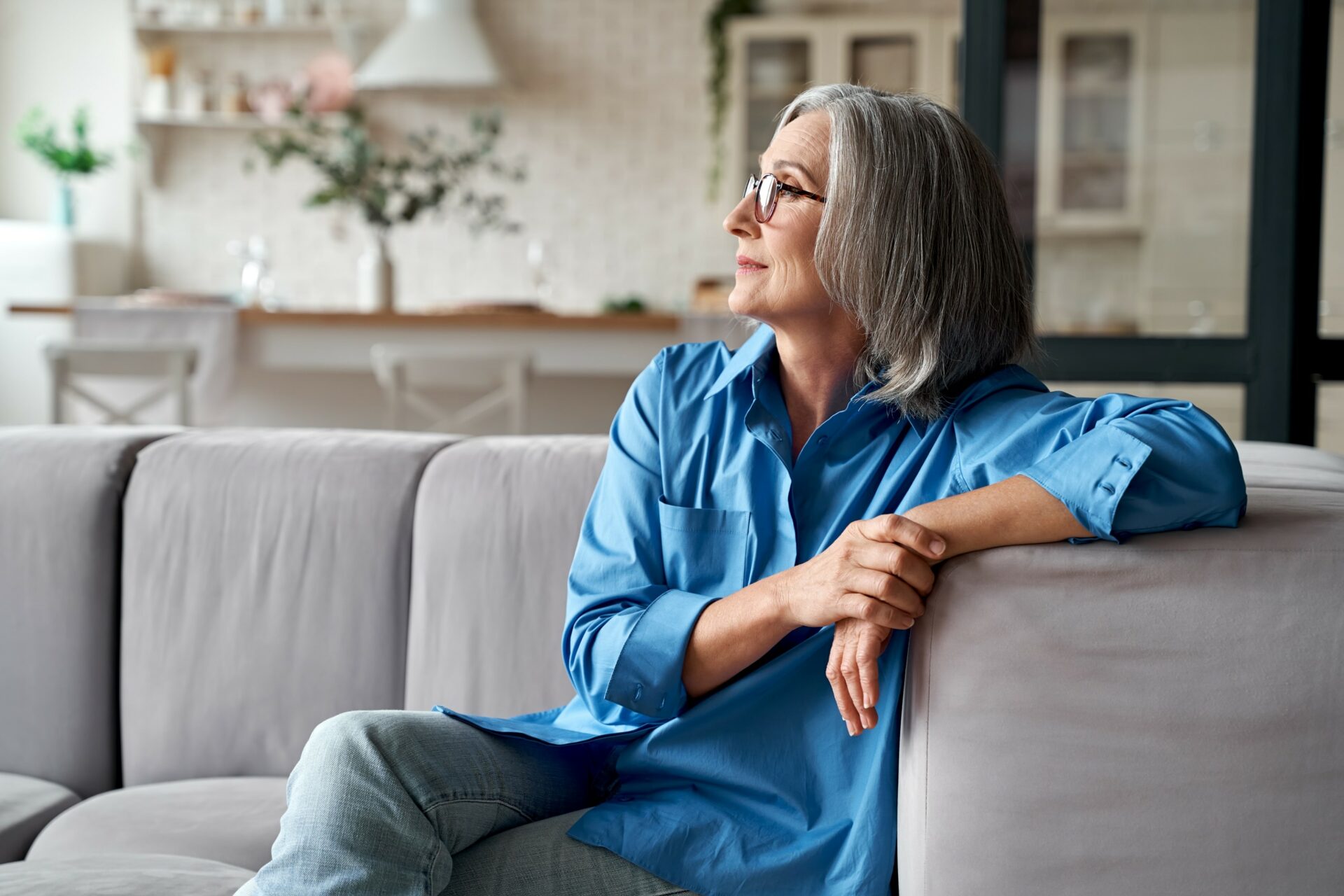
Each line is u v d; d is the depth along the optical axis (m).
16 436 1.75
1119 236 2.40
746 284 1.16
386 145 5.93
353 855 0.97
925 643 0.99
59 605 1.64
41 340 5.38
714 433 1.21
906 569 0.97
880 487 1.14
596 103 5.91
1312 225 2.28
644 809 1.09
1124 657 0.95
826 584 1.01
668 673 1.08
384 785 1.00
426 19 5.50
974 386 1.17
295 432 1.76
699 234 5.92
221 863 1.27
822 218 1.12
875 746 1.08
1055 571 0.96
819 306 1.15
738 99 5.71
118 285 5.79
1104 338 2.37
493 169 4.71
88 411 4.75
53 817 1.51
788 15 5.73
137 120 5.71
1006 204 1.18
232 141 5.90
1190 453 0.96
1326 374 2.31
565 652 1.17
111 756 1.65
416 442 1.69
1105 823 0.95
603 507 1.23
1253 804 0.94
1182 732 0.94
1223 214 2.35
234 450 1.68
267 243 5.94
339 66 5.77
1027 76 2.40
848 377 1.20
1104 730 0.95
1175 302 2.38
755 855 1.06
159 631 1.62
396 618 1.58
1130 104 2.38
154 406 4.68
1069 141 2.40
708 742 1.11
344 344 4.13
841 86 1.18
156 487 1.66
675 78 5.87
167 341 4.10
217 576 1.62
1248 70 2.32
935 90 5.62
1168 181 2.37
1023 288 1.19
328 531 1.61
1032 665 0.96
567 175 5.94
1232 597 0.94
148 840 1.35
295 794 1.01
